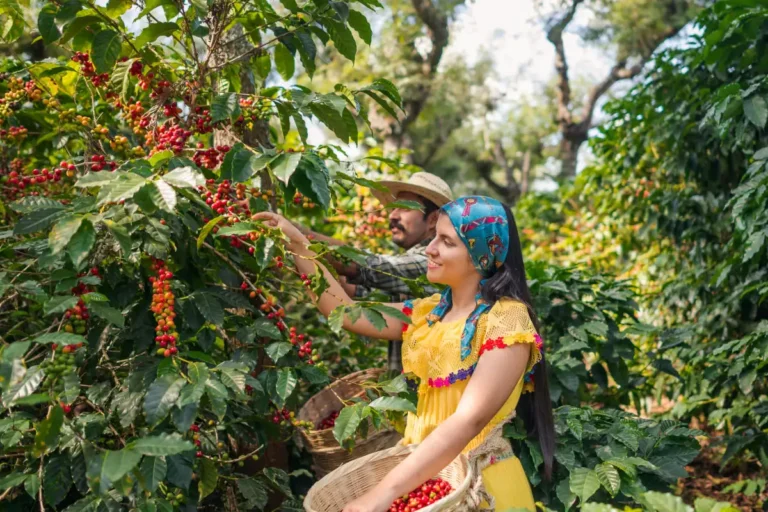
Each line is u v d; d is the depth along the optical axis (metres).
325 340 3.37
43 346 1.88
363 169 4.96
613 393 3.41
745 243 3.03
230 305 1.95
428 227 2.76
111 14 2.01
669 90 4.14
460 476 1.67
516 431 2.12
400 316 1.75
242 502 2.12
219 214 1.87
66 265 1.67
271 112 2.36
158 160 1.73
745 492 3.27
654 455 2.33
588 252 6.29
